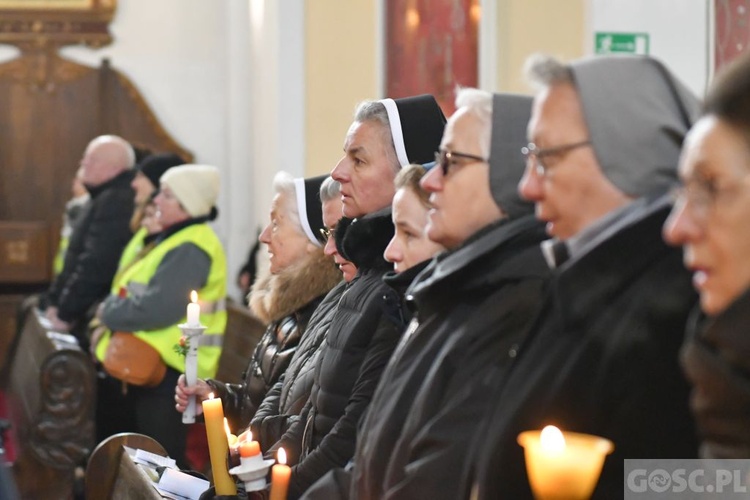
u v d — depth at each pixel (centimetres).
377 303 556
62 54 1903
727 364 287
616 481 339
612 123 360
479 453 371
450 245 446
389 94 1303
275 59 1355
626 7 1150
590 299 345
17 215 1894
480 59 1222
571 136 361
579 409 343
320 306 676
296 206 767
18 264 1873
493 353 399
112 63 1919
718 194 286
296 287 724
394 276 513
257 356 767
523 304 400
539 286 401
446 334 424
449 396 402
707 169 287
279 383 701
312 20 1322
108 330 1113
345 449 536
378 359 543
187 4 1931
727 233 285
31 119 1894
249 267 1549
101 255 1280
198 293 1068
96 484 785
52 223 1891
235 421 791
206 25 1938
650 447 338
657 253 343
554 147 363
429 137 623
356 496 442
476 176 434
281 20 1318
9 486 623
